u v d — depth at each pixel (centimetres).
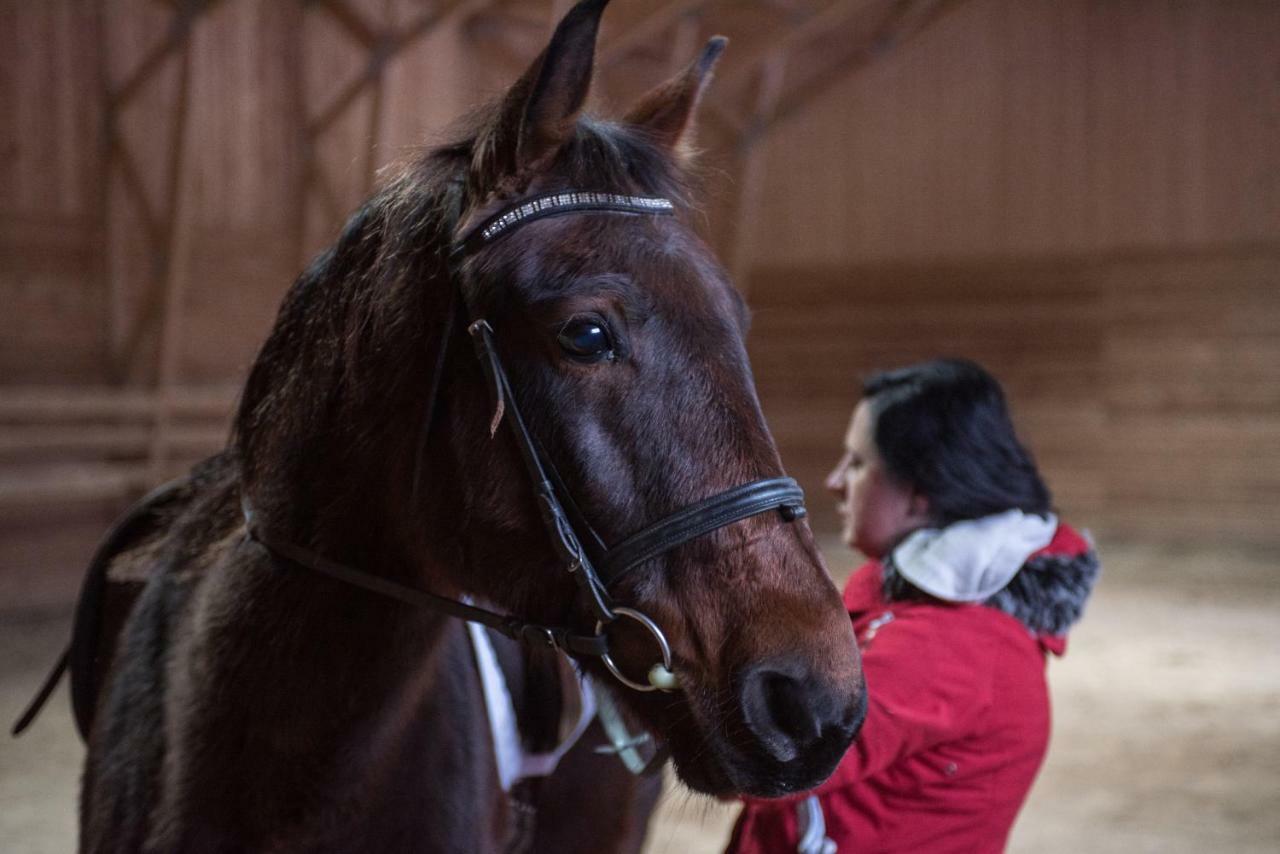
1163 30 958
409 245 113
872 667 136
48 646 588
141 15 721
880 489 152
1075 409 1000
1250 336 936
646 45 936
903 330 1066
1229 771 389
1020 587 145
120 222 718
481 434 107
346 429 115
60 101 686
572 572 103
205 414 768
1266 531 931
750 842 149
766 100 1004
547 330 102
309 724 118
